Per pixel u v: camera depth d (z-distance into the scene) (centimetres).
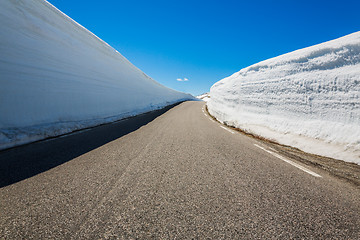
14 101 387
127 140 392
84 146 339
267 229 117
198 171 218
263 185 185
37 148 323
